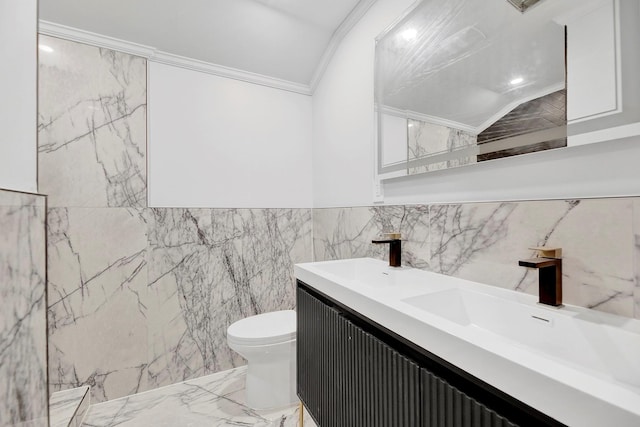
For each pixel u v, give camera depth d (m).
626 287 0.71
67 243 1.70
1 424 0.68
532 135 0.92
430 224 1.30
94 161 1.77
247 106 2.25
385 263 1.51
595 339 0.68
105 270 1.78
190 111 2.05
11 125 0.81
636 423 0.38
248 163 2.25
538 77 0.90
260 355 1.68
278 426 1.58
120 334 1.81
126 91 1.86
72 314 1.70
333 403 1.14
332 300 1.17
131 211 1.86
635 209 0.70
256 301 2.25
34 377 0.87
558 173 0.87
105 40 1.78
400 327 0.79
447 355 0.65
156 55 1.93
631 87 0.71
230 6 1.81
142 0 1.68
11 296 0.74
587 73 0.79
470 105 1.12
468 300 1.00
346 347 1.04
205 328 2.06
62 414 1.48
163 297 1.94
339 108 2.04
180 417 1.65
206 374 2.05
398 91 1.48
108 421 1.61
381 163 1.59
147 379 1.88
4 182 0.76
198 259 2.05
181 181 2.02
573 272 0.81
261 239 2.28
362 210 1.77
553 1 0.87
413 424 0.74
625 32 0.73
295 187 2.43
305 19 1.93
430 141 1.30
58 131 1.68
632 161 0.72
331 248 2.14
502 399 0.55
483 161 1.07
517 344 0.84
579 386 0.45
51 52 1.67
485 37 1.07
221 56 2.07
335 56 2.09
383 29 1.58
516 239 0.96
